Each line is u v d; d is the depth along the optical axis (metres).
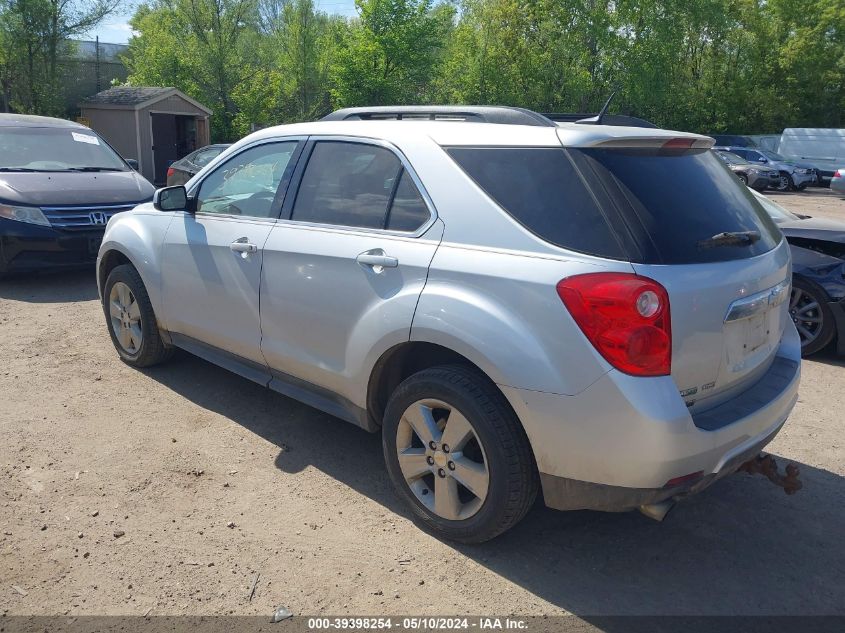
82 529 3.23
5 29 24.11
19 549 3.07
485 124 3.26
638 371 2.61
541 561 3.12
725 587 2.98
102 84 30.80
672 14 34.91
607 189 2.79
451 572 3.02
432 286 3.08
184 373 5.15
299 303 3.71
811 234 6.11
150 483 3.65
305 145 3.94
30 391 4.75
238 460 3.94
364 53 30.44
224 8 30.19
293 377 3.92
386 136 3.52
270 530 3.28
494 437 2.91
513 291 2.83
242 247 4.01
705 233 2.92
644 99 35.75
